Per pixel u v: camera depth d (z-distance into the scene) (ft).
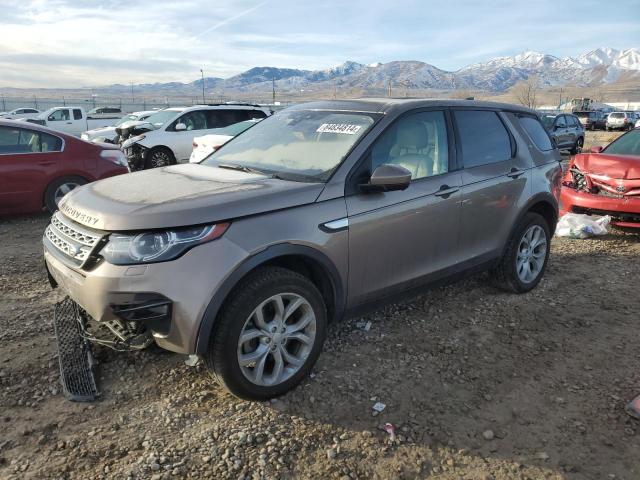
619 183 23.40
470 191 13.91
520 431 10.00
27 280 16.85
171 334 9.46
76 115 85.66
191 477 8.59
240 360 9.91
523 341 13.57
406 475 8.83
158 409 10.27
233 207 9.84
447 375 11.84
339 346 12.92
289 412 10.30
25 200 25.21
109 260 9.27
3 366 11.40
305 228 10.52
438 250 13.41
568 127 70.74
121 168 28.04
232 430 9.69
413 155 12.93
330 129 12.89
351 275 11.53
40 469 8.59
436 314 14.98
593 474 8.93
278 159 12.69
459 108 14.58
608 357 12.87
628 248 22.24
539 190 16.29
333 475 8.75
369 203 11.60
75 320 13.07
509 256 15.81
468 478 8.81
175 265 9.21
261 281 9.95
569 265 19.85
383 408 10.52
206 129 46.14
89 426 9.71
